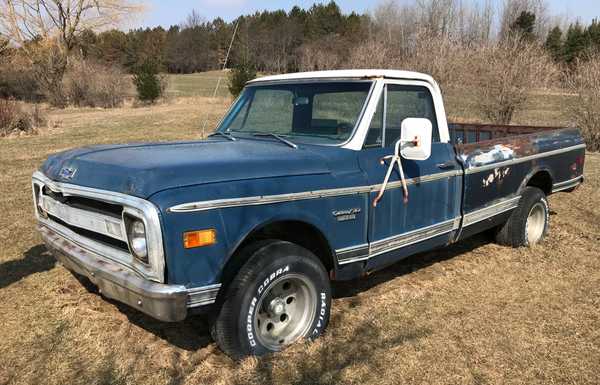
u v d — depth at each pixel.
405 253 4.65
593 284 5.31
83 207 3.68
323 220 3.88
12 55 33.03
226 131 5.02
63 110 28.92
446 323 4.41
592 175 11.01
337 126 4.36
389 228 4.40
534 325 4.41
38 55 31.73
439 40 21.12
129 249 3.31
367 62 22.70
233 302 3.52
